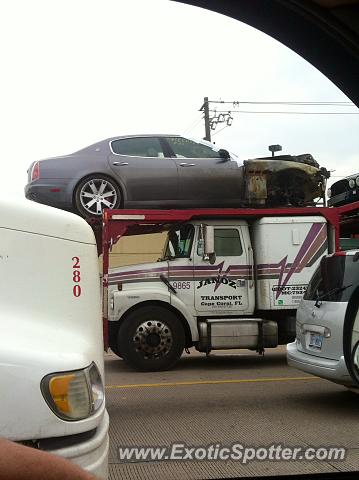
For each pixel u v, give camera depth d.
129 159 9.89
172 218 9.27
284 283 9.49
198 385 8.08
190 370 9.53
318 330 6.44
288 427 5.67
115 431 5.58
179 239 9.66
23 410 2.40
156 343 9.32
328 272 6.50
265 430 5.57
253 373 9.18
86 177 9.70
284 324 9.73
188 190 9.94
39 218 2.88
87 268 3.01
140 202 9.83
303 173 10.25
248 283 9.66
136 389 7.80
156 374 9.11
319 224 9.67
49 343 2.63
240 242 9.71
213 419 6.03
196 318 9.53
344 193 10.34
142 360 9.28
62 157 9.88
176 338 9.35
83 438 2.59
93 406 2.69
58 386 2.49
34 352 2.51
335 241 9.70
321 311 6.43
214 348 9.37
